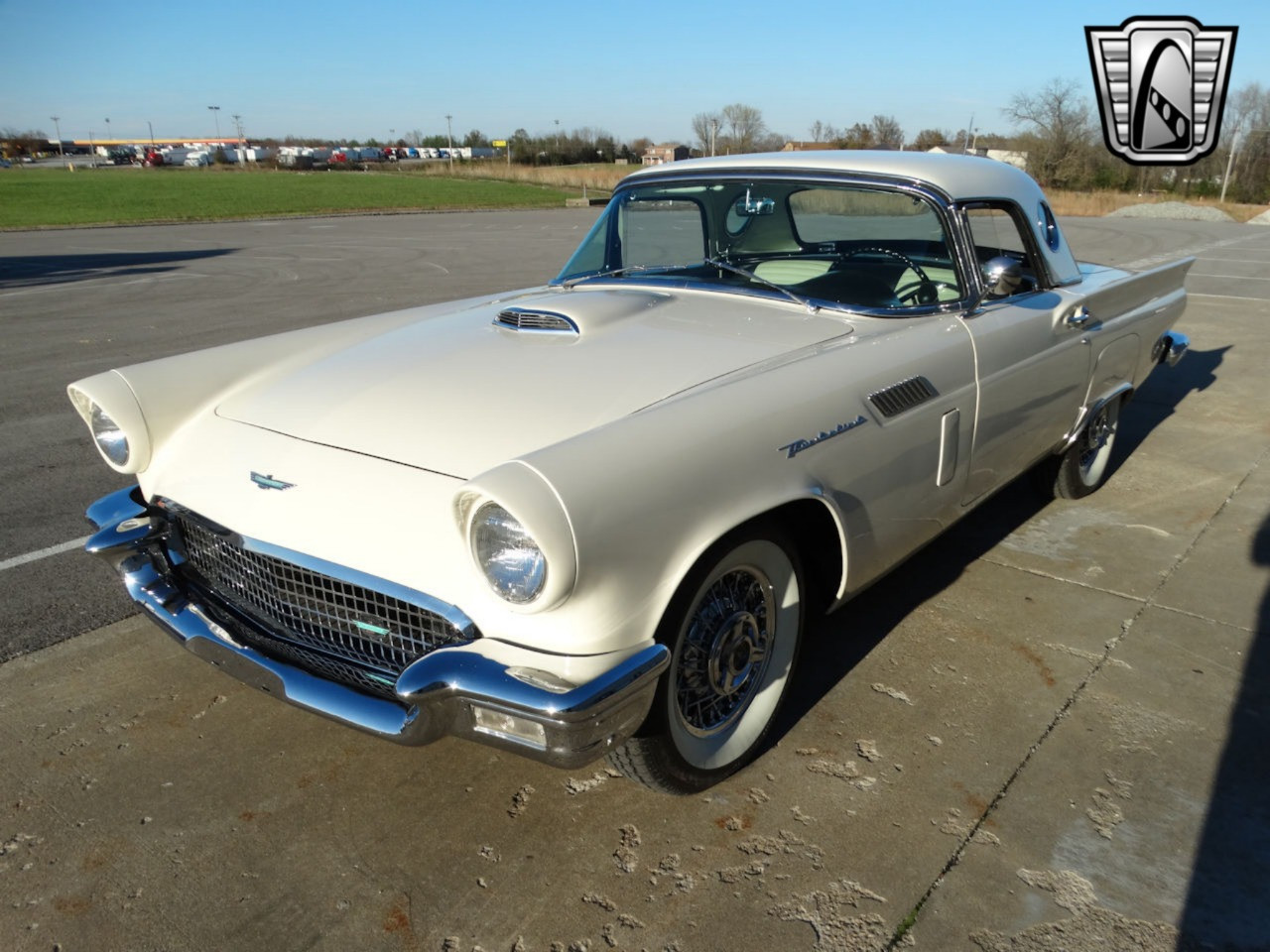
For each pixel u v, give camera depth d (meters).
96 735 2.59
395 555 1.99
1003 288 3.07
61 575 3.55
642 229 3.54
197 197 35.31
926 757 2.51
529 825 2.26
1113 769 2.46
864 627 3.21
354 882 2.08
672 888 2.06
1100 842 2.19
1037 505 4.38
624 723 1.91
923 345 2.78
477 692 1.81
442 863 2.14
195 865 2.12
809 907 2.00
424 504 2.01
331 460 2.21
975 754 2.52
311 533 2.10
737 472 2.08
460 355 2.60
